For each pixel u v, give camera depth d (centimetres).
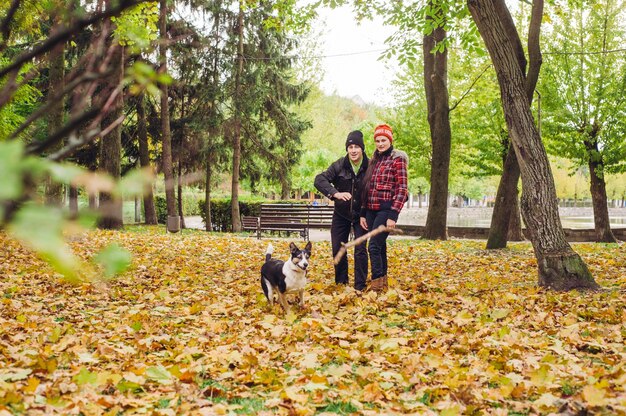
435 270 1016
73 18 124
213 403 342
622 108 2117
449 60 2586
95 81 126
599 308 646
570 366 409
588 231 2231
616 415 307
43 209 75
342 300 683
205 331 532
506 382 372
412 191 6656
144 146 2609
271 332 522
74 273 86
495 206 1463
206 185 2689
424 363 423
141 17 1272
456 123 2620
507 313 620
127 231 1884
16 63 119
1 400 307
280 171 2795
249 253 1273
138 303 693
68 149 115
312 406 335
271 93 2691
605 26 2127
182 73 2492
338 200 782
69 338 473
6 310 607
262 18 2517
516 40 1352
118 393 350
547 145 2258
